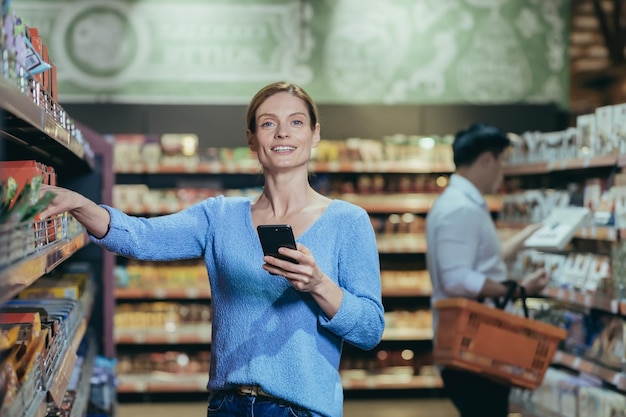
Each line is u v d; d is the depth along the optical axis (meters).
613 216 4.55
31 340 2.31
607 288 4.54
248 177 8.14
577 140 5.25
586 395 4.68
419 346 8.22
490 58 8.70
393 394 7.93
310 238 2.68
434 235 4.43
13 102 1.88
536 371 4.09
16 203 1.98
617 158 4.51
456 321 4.02
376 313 2.62
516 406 5.61
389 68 8.62
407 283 7.86
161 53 8.42
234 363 2.62
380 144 7.91
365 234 2.70
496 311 4.02
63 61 8.36
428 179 8.02
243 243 2.70
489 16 8.69
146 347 8.02
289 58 8.54
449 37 8.66
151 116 7.96
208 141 7.98
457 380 4.22
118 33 8.40
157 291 7.59
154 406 7.56
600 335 4.76
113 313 5.79
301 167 2.75
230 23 8.47
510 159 6.59
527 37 8.73
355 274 2.67
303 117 2.72
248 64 8.50
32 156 3.85
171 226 2.78
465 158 4.54
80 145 3.60
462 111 8.20
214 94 8.47
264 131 2.70
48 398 2.53
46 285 3.99
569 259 5.12
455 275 4.28
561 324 5.24
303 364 2.58
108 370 5.28
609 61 9.38
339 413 2.65
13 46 2.03
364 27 8.60
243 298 2.65
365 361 7.86
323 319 2.57
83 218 2.65
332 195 7.84
